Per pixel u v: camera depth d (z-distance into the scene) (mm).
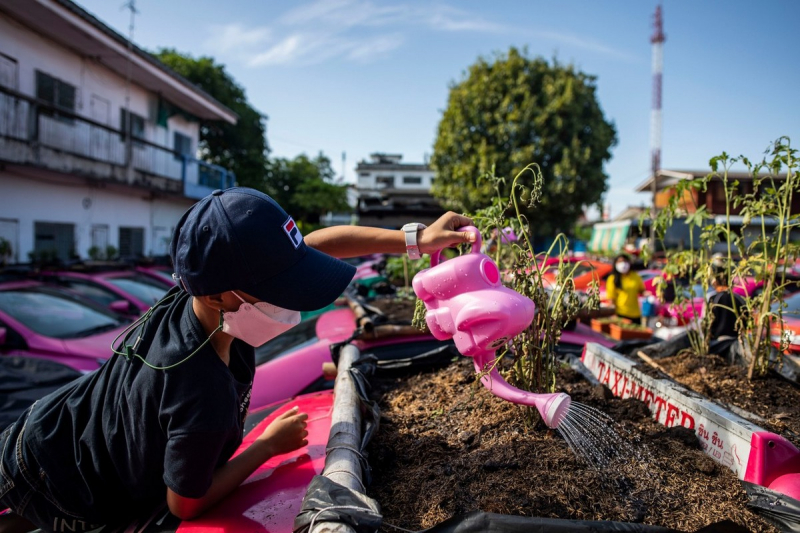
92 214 15539
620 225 25984
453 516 1212
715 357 2600
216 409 1297
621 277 7738
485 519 1177
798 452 1478
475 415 1906
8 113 12023
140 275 9750
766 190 2367
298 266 1298
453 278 1444
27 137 12609
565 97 16594
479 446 1711
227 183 23062
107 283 8180
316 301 1300
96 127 14984
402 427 1939
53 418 1531
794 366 2469
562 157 16734
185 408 1271
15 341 5277
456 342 1478
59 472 1466
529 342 1758
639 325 7020
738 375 2439
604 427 1731
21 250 13016
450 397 2131
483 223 1931
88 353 5387
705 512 1361
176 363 1286
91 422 1432
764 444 1477
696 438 1739
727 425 1617
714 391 2293
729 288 2553
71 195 14680
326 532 1061
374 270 8867
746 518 1343
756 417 2020
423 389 2305
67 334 5695
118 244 16812
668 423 1937
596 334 4094
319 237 1753
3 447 1573
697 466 1574
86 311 6371
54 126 13406
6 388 3941
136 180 16188
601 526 1152
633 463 1571
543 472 1501
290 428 1705
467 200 16984
